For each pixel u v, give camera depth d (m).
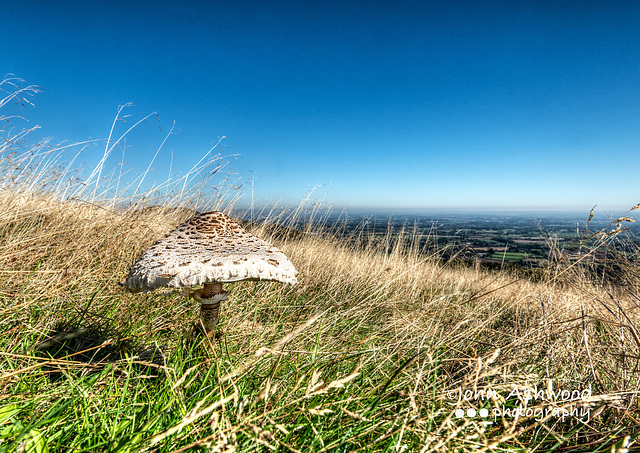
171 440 0.31
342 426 0.35
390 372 0.47
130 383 0.42
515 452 0.34
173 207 0.84
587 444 0.35
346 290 0.85
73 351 0.46
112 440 0.31
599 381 0.42
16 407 0.33
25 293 0.48
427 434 0.31
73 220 0.69
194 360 0.44
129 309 0.55
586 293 0.58
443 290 0.98
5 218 0.61
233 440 0.29
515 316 0.70
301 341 0.52
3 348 0.41
